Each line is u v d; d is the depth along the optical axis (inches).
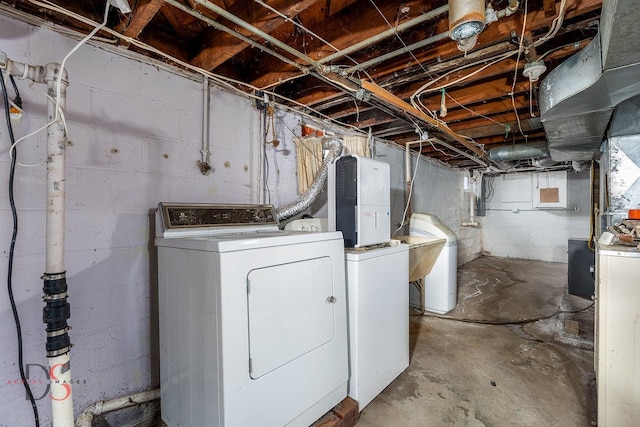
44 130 55.8
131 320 66.6
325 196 115.6
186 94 75.7
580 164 178.1
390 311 82.2
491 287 177.8
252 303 50.4
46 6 49.5
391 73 79.4
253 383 50.2
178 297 56.3
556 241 257.6
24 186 53.9
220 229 66.2
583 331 114.0
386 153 156.8
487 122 123.1
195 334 52.2
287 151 102.6
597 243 73.8
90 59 60.8
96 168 61.6
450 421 68.6
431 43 67.3
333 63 76.2
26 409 54.5
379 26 60.4
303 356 58.8
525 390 79.3
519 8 58.4
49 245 43.7
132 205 66.7
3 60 39.8
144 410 66.9
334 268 66.5
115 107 64.1
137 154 67.4
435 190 211.2
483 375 86.6
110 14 60.4
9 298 52.6
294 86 99.2
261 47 63.6
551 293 164.7
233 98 85.9
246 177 89.4
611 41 48.3
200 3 48.8
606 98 71.8
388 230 87.0
